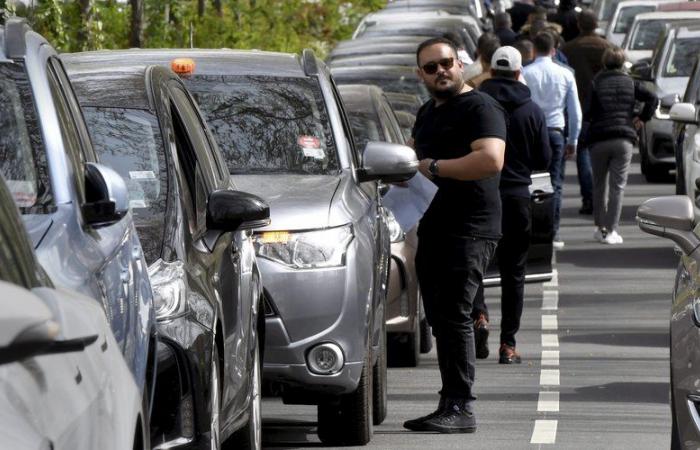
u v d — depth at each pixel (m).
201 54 22.97
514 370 27.34
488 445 21.31
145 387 12.47
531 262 32.41
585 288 37.00
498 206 22.11
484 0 90.25
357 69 41.91
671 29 61.50
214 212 16.20
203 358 14.48
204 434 14.45
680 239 17.31
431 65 21.83
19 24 12.95
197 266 15.26
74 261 11.20
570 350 29.23
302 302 19.56
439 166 21.69
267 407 24.28
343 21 71.31
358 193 21.38
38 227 11.25
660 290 36.69
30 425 7.94
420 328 29.17
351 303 19.78
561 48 54.44
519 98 27.34
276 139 21.94
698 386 15.41
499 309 35.00
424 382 26.41
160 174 15.72
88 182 12.39
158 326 14.07
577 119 41.59
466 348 22.09
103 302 11.39
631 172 61.97
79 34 34.19
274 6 56.53
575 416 23.39
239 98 22.25
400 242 26.31
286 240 19.70
